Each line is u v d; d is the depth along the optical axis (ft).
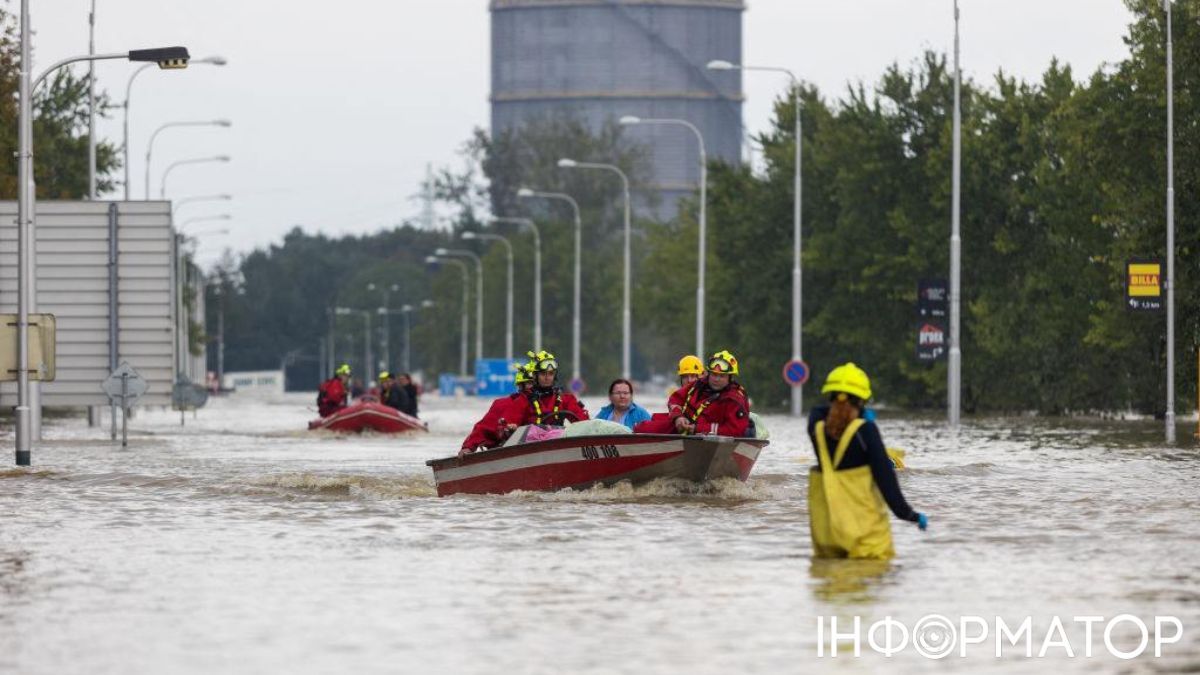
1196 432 207.21
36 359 139.85
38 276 197.88
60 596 61.52
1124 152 241.35
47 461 147.54
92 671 47.70
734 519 88.07
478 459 103.60
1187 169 233.55
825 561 70.44
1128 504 97.19
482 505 97.14
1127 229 241.76
